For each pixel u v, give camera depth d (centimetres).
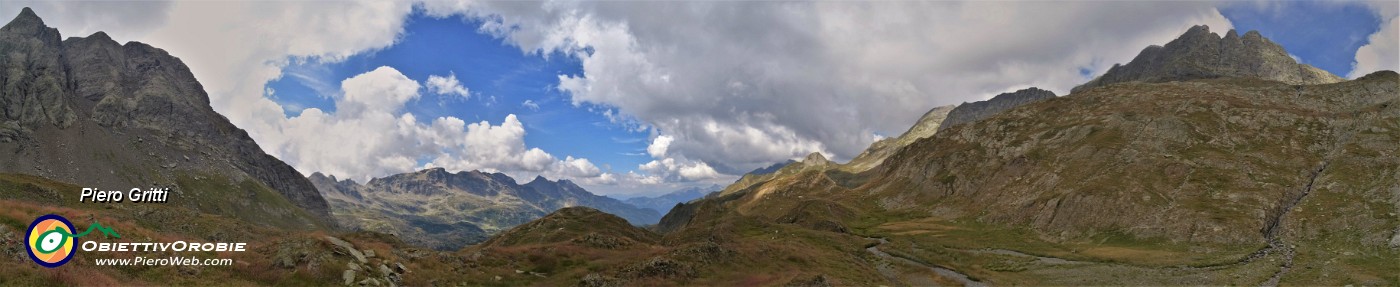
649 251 9512
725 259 8181
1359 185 11556
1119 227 13312
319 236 5438
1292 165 14612
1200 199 13250
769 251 9356
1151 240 12081
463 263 6900
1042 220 15575
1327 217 10494
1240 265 8812
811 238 14825
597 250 9369
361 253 5509
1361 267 7631
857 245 14050
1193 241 11362
